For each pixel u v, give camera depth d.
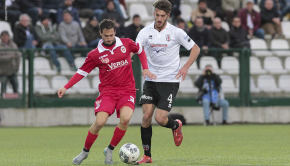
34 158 32.91
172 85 29.98
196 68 66.81
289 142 43.84
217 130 56.78
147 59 30.27
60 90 27.58
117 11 71.44
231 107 67.50
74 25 66.19
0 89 61.50
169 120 30.66
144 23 77.62
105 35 26.94
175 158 32.22
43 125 62.81
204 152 36.09
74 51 63.66
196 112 66.56
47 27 66.19
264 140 45.53
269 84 69.25
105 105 27.50
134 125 63.88
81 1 73.06
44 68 62.94
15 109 61.94
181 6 80.75
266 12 80.31
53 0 71.94
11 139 46.94
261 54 69.38
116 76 27.72
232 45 70.94
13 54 61.66
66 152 36.78
